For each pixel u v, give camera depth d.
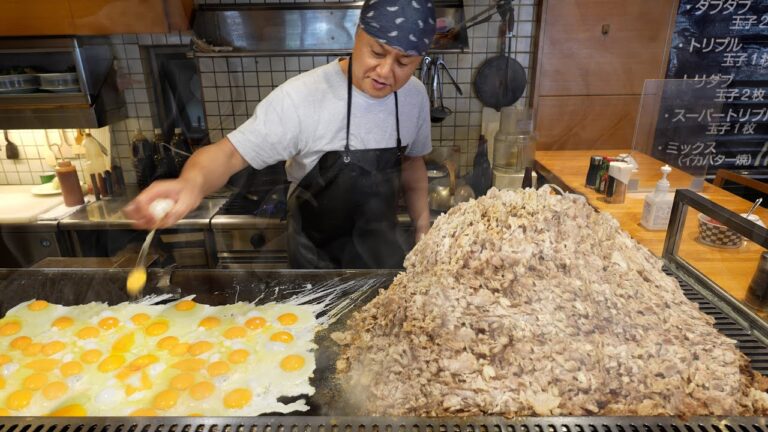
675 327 1.09
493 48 3.02
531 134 2.17
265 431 0.86
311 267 1.89
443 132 3.15
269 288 1.62
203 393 1.21
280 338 1.39
